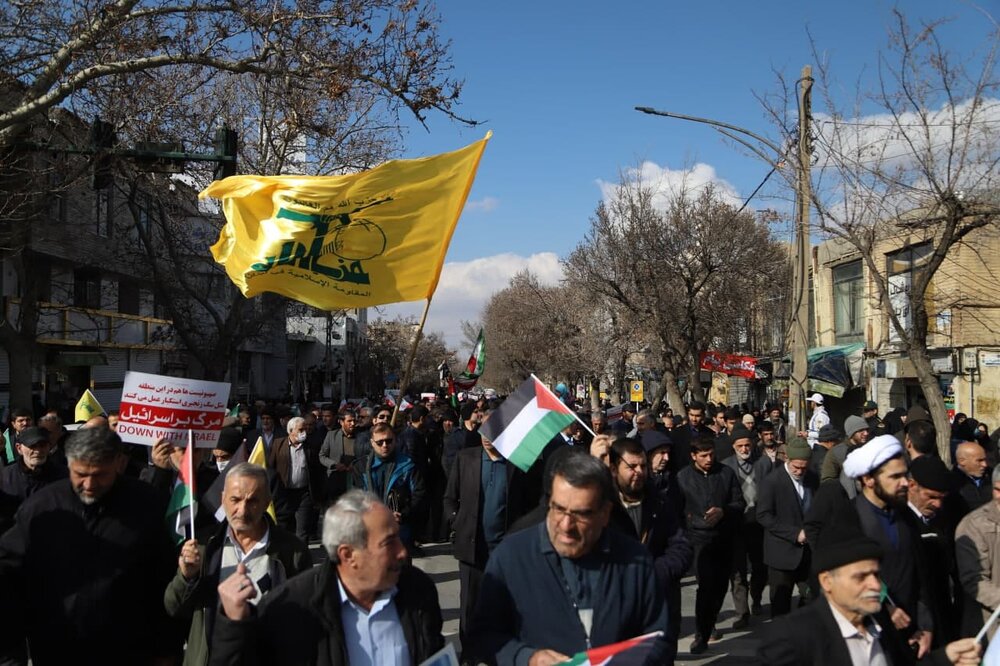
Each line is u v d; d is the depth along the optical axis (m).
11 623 4.41
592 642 3.54
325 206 6.90
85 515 4.43
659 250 23.72
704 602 7.77
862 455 5.01
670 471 6.78
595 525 3.55
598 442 5.72
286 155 22.03
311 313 35.28
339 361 74.56
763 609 9.66
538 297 51.25
